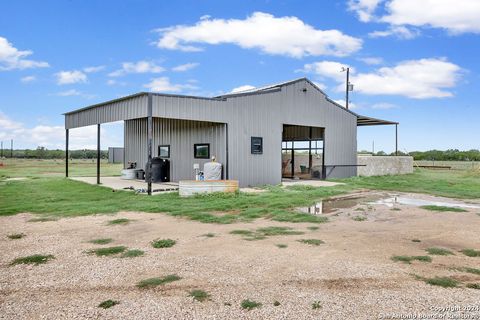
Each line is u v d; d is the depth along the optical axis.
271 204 9.95
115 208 9.29
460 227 7.29
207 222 7.68
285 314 3.38
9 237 6.34
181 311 3.45
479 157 43.56
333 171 18.92
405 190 14.34
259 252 5.38
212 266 4.74
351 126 19.94
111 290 3.97
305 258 5.08
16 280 4.28
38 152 52.53
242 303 3.61
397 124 23.00
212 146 14.48
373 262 4.91
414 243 5.98
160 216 8.34
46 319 3.31
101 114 14.55
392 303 3.62
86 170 26.34
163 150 17.42
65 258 5.12
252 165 14.72
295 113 16.75
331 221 7.90
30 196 11.69
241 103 14.31
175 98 12.05
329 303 3.62
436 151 46.16
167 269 4.63
